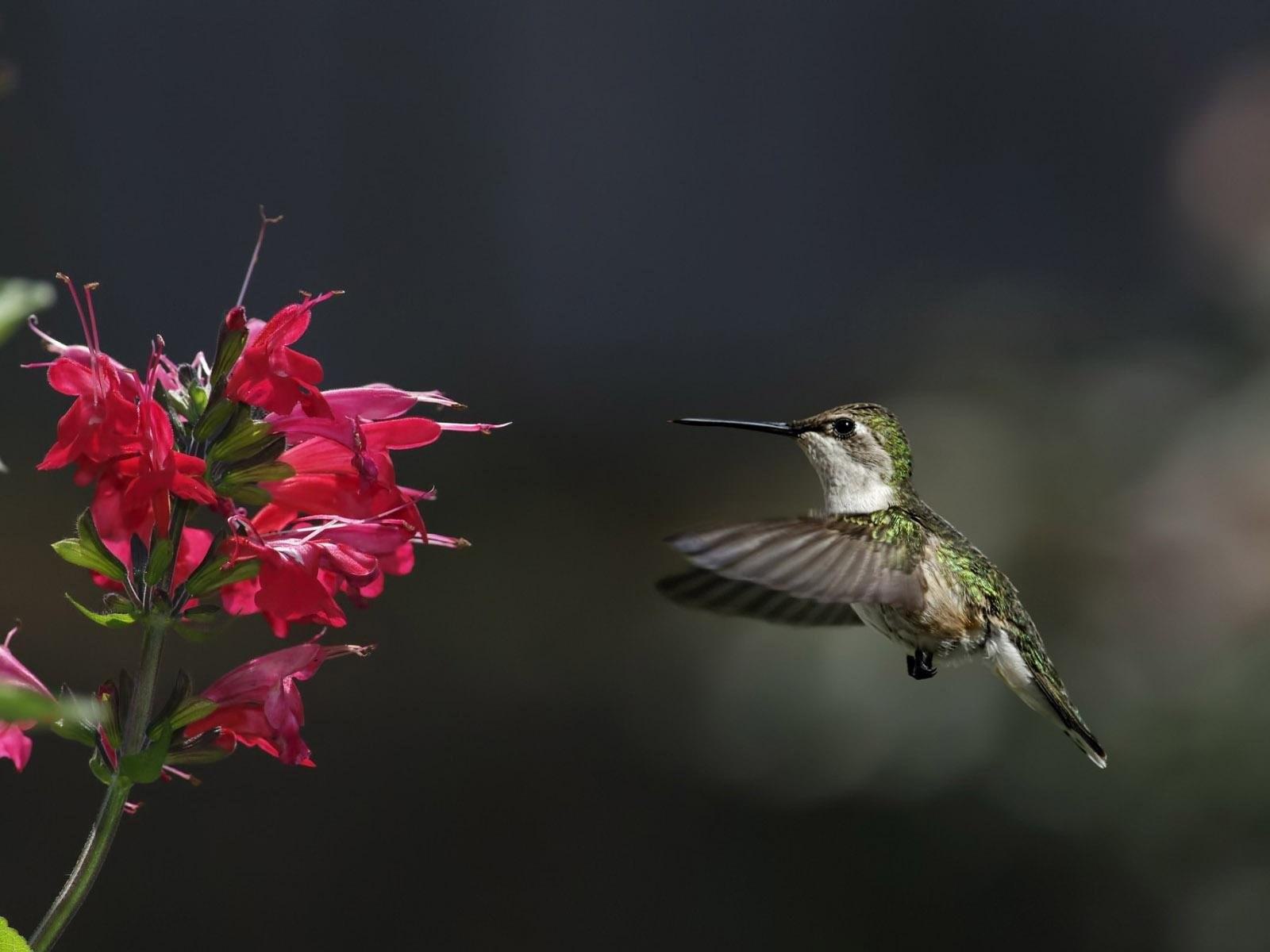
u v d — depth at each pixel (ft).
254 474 11.49
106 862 38.52
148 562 11.35
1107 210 71.31
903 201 73.97
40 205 62.75
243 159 67.26
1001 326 47.93
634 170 73.67
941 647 18.03
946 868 29.68
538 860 39.75
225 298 66.69
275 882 38.63
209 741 11.52
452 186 70.90
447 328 70.79
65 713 7.34
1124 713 27.84
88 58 64.13
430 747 45.19
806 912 33.09
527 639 51.29
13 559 47.24
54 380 10.80
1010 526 32.48
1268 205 37.27
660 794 41.60
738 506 60.29
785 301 73.97
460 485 61.36
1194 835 26.84
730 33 74.02
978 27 73.20
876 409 18.75
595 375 71.00
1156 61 71.20
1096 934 27.35
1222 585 27.27
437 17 70.44
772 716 30.71
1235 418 29.12
